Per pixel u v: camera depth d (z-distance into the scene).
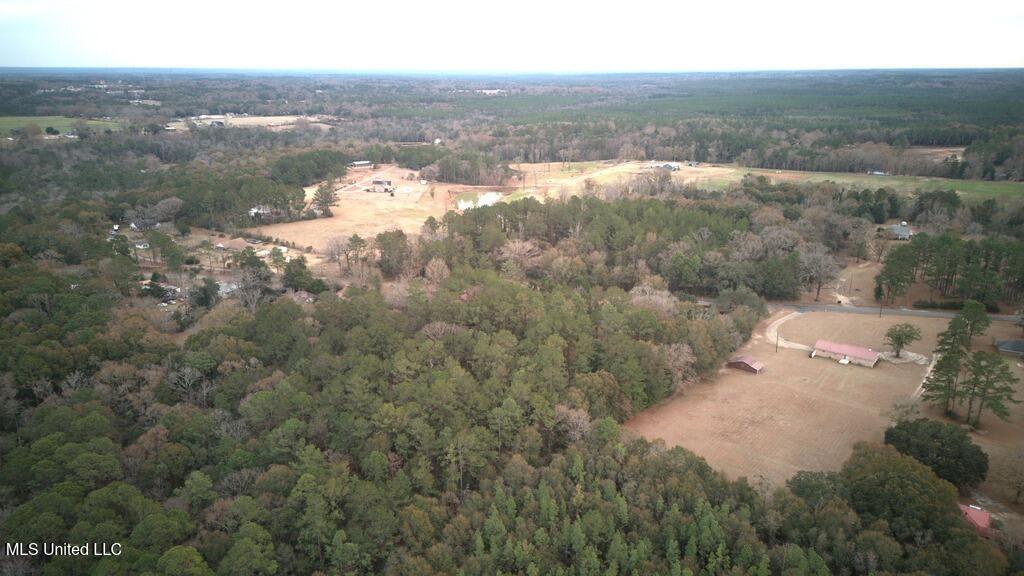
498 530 81.94
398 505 89.19
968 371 119.31
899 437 102.31
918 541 76.75
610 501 87.19
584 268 184.38
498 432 103.31
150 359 120.94
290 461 94.44
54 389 116.38
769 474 105.31
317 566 81.50
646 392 123.81
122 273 166.12
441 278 175.75
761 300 172.50
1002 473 98.88
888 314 172.38
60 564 73.81
